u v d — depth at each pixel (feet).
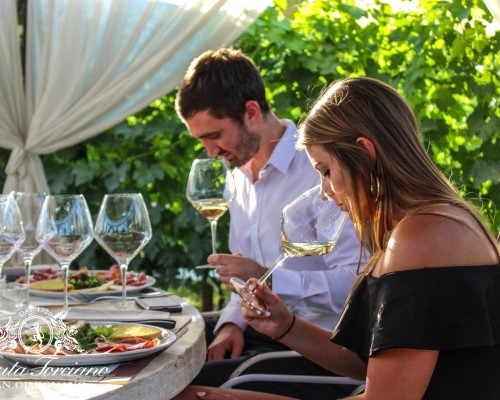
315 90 16.21
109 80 16.49
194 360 6.66
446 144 15.66
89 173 16.97
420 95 15.66
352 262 10.19
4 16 16.60
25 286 7.16
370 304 6.11
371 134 6.26
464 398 5.76
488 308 5.83
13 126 16.74
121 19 16.43
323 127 6.42
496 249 6.11
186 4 16.25
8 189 16.65
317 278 9.94
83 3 16.51
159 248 17.08
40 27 16.74
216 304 17.58
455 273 5.74
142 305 8.59
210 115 10.68
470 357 5.76
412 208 6.15
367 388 5.78
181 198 16.96
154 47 16.33
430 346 5.63
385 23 15.97
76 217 8.30
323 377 8.35
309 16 16.24
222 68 10.76
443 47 15.56
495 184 15.33
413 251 5.81
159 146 16.97
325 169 6.53
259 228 11.17
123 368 5.91
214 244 10.93
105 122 16.60
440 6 15.44
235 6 16.03
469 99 15.61
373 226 6.40
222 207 10.78
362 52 16.02
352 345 6.32
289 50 16.17
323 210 7.60
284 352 9.09
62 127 16.55
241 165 10.96
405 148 6.24
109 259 17.22
